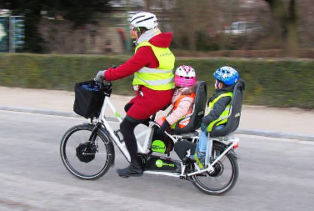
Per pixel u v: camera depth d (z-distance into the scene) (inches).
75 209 166.2
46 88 485.7
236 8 564.4
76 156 204.5
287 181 208.4
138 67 177.2
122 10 648.4
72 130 203.6
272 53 554.6
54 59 476.7
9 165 222.5
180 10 558.3
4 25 645.9
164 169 187.3
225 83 175.3
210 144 181.2
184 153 183.8
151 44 175.9
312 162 241.0
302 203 180.2
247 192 191.9
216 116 174.7
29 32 664.4
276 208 174.1
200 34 570.9
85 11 652.7
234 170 181.9
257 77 390.6
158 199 180.1
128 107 192.5
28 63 488.4
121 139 198.5
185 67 180.5
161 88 179.8
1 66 501.0
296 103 378.3
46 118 350.6
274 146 275.0
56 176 206.4
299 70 373.4
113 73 179.8
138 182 201.0
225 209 171.5
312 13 566.3
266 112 368.5
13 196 178.7
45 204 170.7
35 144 266.2
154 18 179.0
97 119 199.9
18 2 660.7
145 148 188.9
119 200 177.3
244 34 582.6
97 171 202.2
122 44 646.5
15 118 349.4
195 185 188.1
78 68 467.5
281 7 516.4
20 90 479.8
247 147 271.6
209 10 555.8
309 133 297.3
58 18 668.1
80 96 192.5
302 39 572.4
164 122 180.9
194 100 181.0
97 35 660.1
